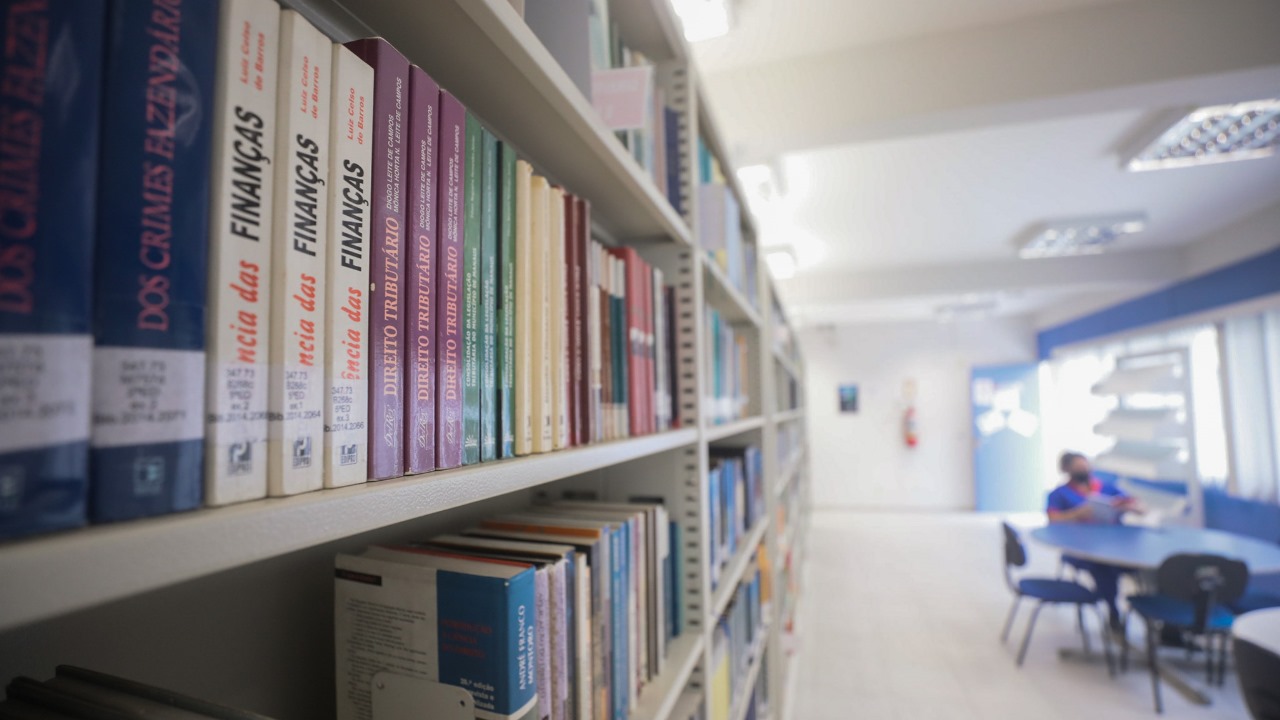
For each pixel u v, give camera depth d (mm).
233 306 302
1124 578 5234
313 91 349
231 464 300
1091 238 4707
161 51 275
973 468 8945
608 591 750
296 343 335
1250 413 4664
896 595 4957
